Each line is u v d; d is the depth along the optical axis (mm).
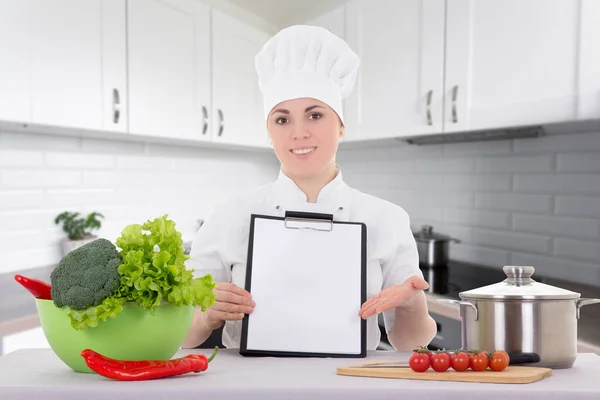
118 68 1930
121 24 1932
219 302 763
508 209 2080
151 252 639
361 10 2281
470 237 2254
